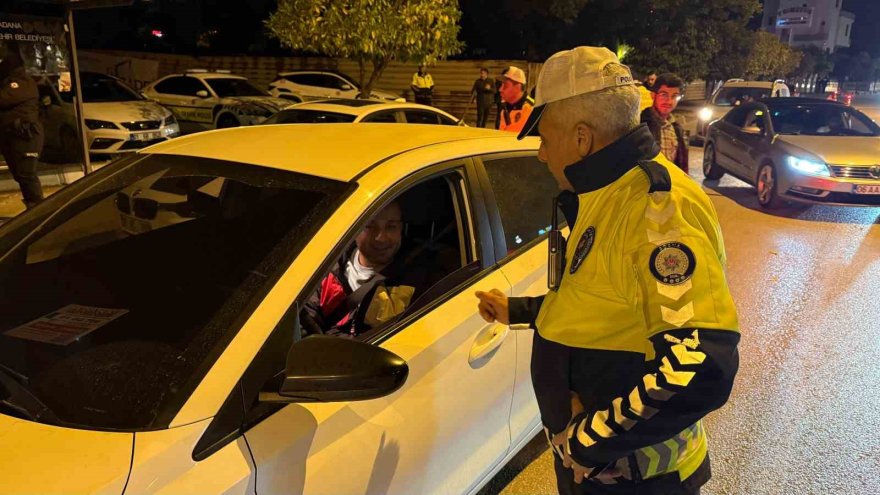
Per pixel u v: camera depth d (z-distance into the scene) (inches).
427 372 74.0
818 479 115.3
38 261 78.8
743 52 1111.6
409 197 93.6
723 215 320.8
